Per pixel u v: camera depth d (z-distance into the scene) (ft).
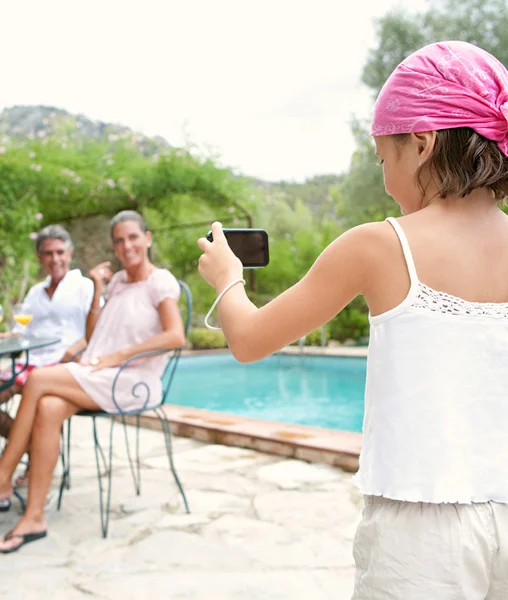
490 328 2.89
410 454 2.84
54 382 8.75
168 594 7.06
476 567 2.81
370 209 41.63
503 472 2.85
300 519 9.28
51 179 35.99
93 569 7.71
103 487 10.88
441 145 2.95
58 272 12.10
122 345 9.62
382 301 2.97
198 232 38.81
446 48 3.05
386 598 2.86
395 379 2.90
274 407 23.29
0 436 10.96
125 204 38.96
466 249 2.95
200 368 31.30
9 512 9.87
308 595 7.00
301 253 42.34
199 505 9.93
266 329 3.13
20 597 7.01
